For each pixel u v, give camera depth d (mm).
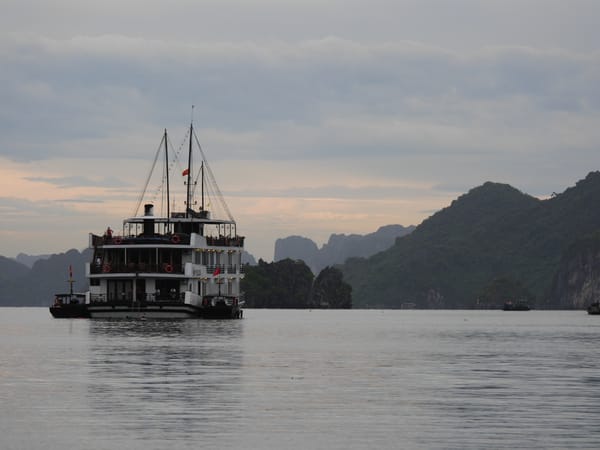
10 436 63125
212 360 119062
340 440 62438
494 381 96000
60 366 108812
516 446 60531
